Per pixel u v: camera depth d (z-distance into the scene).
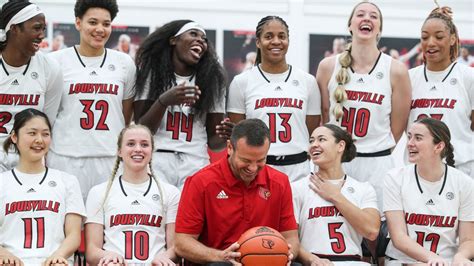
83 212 5.66
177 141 6.31
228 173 5.35
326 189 5.79
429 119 5.84
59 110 6.24
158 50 6.39
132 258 5.55
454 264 5.41
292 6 7.96
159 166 6.23
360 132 6.41
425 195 5.80
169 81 6.34
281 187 5.44
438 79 6.58
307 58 7.97
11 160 5.97
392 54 8.09
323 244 5.72
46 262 5.14
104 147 6.18
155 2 7.78
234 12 7.88
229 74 7.84
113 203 5.68
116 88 6.23
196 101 6.32
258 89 6.45
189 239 5.30
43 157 5.96
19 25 5.82
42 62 6.03
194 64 6.40
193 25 6.35
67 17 7.67
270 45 6.36
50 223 5.51
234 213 5.34
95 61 6.27
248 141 4.98
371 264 6.14
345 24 8.02
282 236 5.15
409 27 8.12
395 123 6.57
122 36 7.72
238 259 5.00
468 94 6.55
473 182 5.82
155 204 5.72
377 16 6.45
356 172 6.41
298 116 6.40
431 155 5.75
